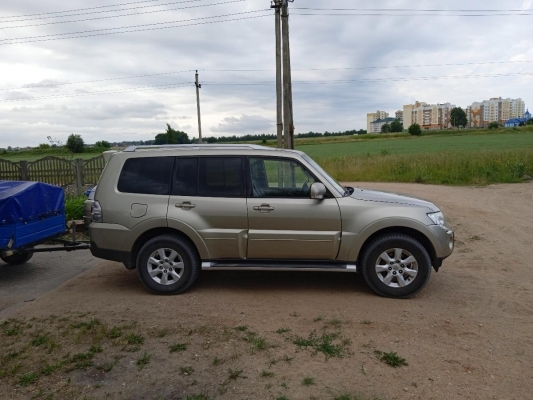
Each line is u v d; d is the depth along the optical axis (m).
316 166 5.76
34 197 6.20
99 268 7.02
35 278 6.52
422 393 3.32
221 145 5.86
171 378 3.56
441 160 22.00
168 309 5.08
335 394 3.30
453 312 4.94
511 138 69.94
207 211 5.46
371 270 5.40
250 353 3.95
